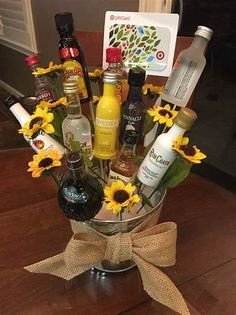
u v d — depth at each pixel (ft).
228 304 1.13
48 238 1.36
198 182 1.74
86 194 0.96
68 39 1.19
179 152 0.93
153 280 1.01
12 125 5.43
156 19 1.36
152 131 1.16
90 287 1.17
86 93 1.26
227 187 1.88
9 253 1.29
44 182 1.68
